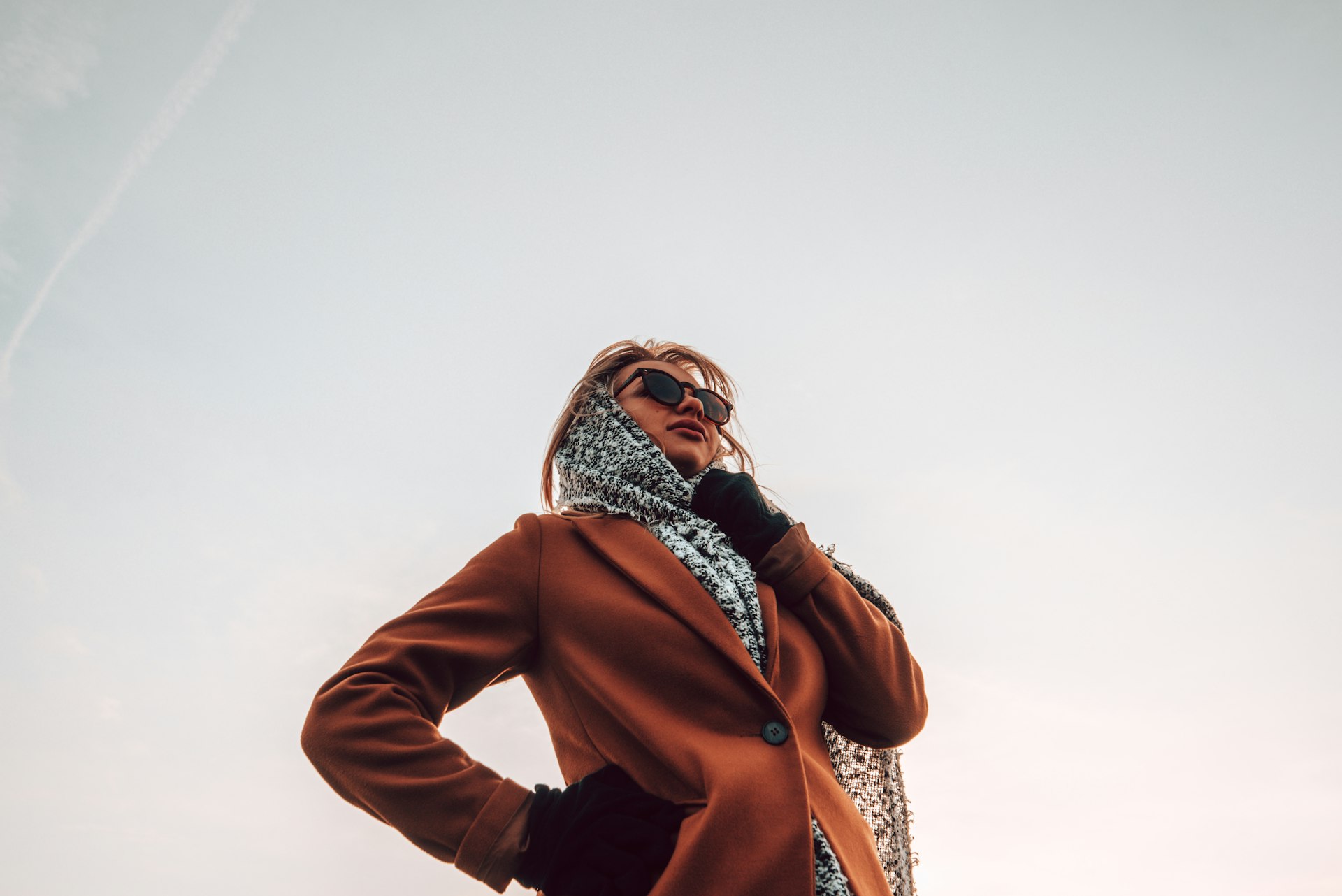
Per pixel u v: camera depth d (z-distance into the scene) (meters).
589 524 2.17
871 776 2.20
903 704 2.09
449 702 1.94
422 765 1.72
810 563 2.12
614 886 1.54
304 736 1.78
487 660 1.94
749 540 2.12
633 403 2.58
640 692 1.83
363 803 1.74
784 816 1.60
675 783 1.72
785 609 2.12
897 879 2.11
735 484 2.23
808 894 1.52
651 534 2.12
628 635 1.90
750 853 1.54
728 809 1.58
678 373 2.68
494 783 1.73
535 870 1.63
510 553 2.09
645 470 2.27
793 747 1.72
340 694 1.78
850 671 2.07
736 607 1.93
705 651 1.86
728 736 1.76
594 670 1.89
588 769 1.85
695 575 1.99
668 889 1.50
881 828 2.13
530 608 2.04
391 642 1.88
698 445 2.53
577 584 2.03
